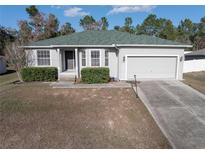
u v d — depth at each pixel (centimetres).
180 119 659
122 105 820
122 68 1437
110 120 653
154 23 5531
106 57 1477
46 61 1522
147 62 1440
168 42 1480
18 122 636
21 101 891
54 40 1602
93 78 1315
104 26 5212
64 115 702
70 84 1263
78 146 480
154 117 677
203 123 625
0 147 477
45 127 595
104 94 1016
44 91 1093
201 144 488
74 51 1603
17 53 1487
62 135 539
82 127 595
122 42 1457
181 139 515
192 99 905
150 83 1304
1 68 2314
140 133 553
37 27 4066
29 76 1429
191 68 2386
